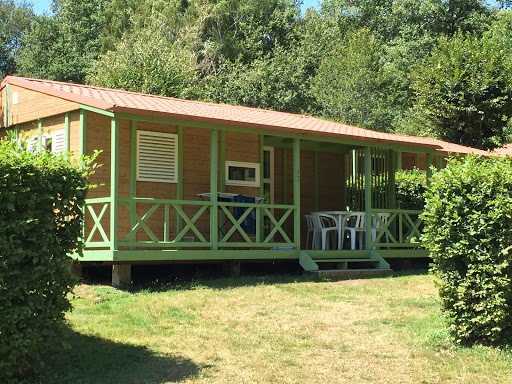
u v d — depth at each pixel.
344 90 37.62
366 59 38.56
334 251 13.48
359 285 11.16
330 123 17.31
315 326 8.08
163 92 29.89
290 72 39.78
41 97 12.96
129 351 6.78
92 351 6.68
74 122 12.16
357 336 7.60
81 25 46.59
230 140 14.27
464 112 24.77
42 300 5.69
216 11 44.94
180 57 33.72
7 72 51.44
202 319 8.38
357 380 6.08
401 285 11.12
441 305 7.25
